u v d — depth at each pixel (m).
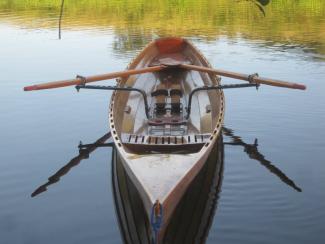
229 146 4.28
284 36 8.29
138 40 8.29
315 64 6.53
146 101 4.30
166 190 2.79
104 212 3.29
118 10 11.25
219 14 10.52
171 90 4.68
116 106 4.39
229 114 4.98
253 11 10.63
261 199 3.38
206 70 4.63
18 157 4.14
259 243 2.89
